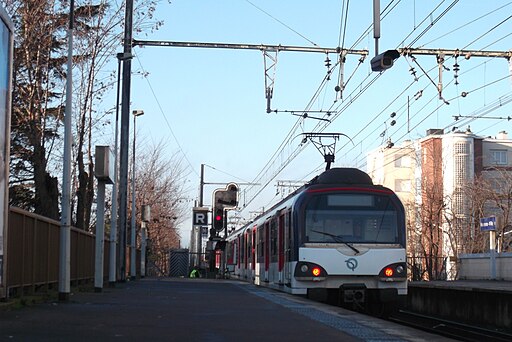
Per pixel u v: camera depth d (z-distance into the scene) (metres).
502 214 51.38
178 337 9.75
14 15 24.95
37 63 25.42
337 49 23.48
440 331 18.94
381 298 17.69
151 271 55.12
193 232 68.62
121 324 11.10
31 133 25.02
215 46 24.56
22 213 14.52
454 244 50.69
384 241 17.94
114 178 21.70
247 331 10.68
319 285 17.55
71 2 15.33
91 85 27.73
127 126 25.83
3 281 12.54
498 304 19.77
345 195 18.11
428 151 68.31
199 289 22.53
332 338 10.07
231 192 39.28
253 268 30.22
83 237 22.44
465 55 21.19
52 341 8.96
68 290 15.21
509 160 72.62
